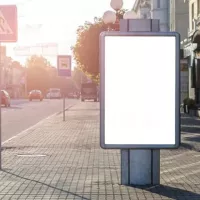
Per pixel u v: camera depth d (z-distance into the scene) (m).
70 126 26.36
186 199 8.99
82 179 10.95
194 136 19.78
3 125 28.14
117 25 16.30
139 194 9.38
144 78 9.53
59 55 28.03
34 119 33.62
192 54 34.03
